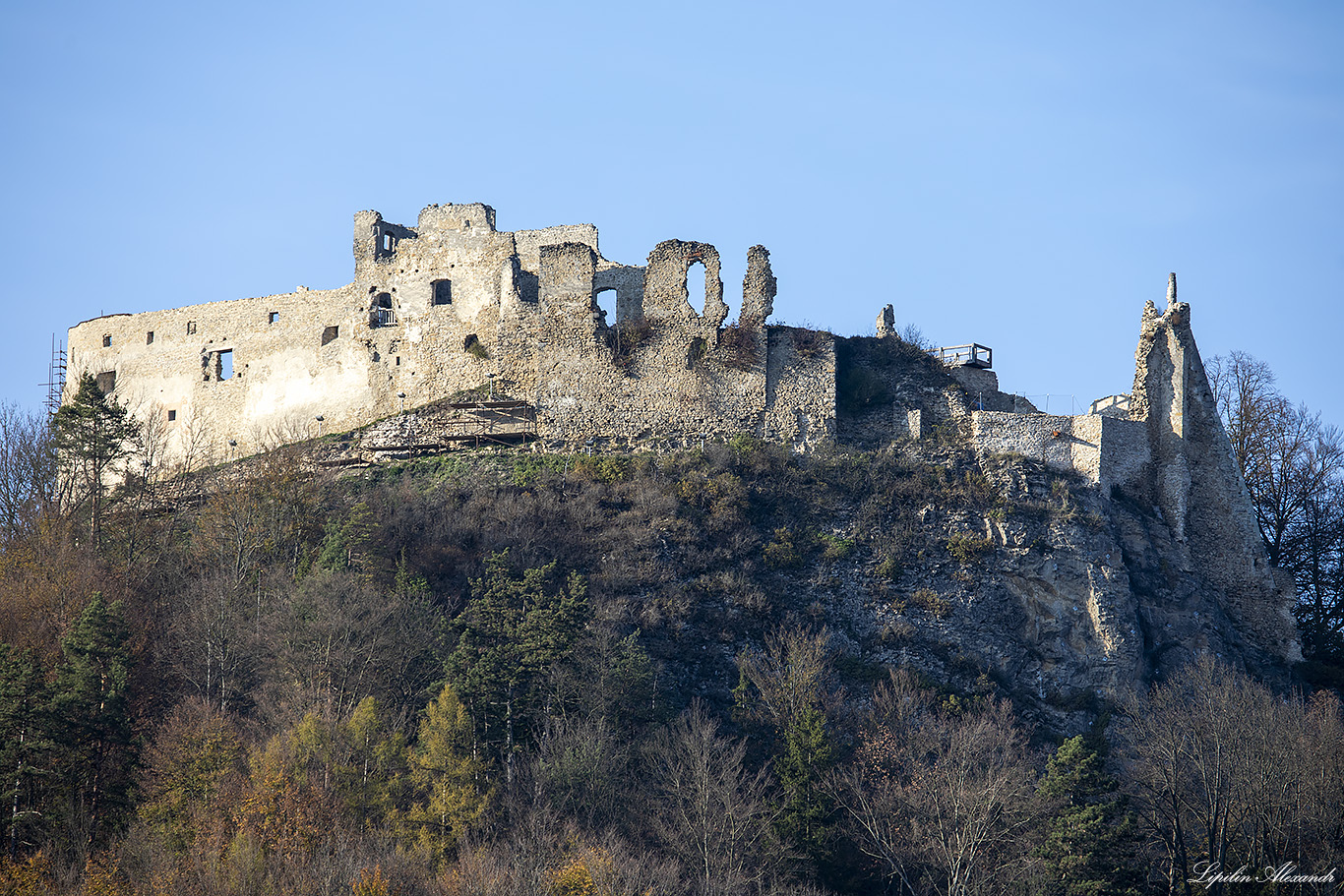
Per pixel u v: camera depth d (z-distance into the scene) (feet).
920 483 305.32
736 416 317.63
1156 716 260.83
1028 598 289.12
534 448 316.60
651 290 323.37
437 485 303.89
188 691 242.58
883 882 225.56
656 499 294.05
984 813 221.46
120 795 216.74
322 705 228.02
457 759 217.77
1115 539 302.04
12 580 261.03
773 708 251.60
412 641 244.63
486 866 198.59
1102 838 212.64
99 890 192.95
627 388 319.06
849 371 327.88
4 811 210.59
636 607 271.49
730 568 284.20
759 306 322.55
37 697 217.77
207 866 194.39
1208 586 315.78
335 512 289.74
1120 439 319.06
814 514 298.76
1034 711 273.54
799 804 226.99
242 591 261.65
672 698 255.09
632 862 204.85
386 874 192.13
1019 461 311.88
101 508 299.17
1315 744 245.65
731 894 206.69
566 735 226.79
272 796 205.87
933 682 270.67
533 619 241.76
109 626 231.91
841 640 275.80
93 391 302.04
